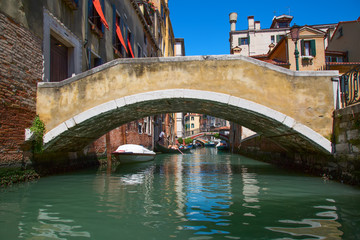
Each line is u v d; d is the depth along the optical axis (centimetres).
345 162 651
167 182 726
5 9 614
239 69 714
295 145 894
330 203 476
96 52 1141
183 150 2986
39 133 713
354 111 600
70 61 945
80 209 438
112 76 732
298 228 346
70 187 633
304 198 516
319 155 791
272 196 536
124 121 987
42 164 774
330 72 709
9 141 626
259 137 1594
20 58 665
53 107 736
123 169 1070
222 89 713
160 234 327
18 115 658
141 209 437
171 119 3644
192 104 812
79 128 774
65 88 738
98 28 1166
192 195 548
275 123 738
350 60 1984
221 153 2769
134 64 730
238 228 347
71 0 893
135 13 1773
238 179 780
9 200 498
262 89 708
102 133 1006
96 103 729
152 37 2242
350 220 378
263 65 712
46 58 777
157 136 2525
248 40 3002
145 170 1042
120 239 312
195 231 336
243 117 856
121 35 1432
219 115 965
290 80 709
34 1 722
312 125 701
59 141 777
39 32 745
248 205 464
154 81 724
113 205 464
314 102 704
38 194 552
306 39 1930
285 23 3080
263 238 314
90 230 341
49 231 338
